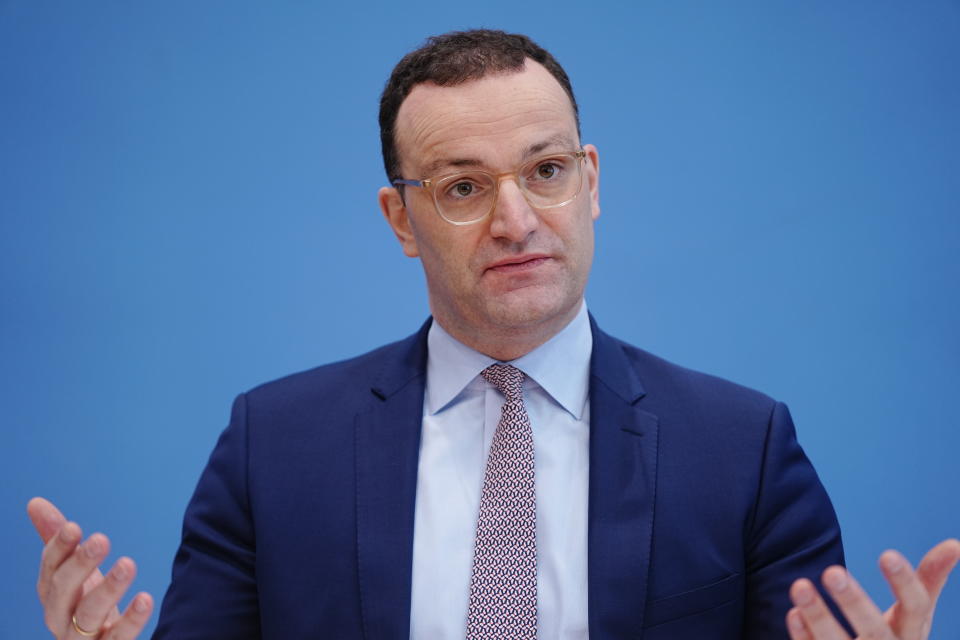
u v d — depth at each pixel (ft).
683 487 13.62
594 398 14.16
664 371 14.80
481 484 13.99
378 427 14.43
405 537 13.57
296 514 14.03
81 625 11.87
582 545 13.52
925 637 11.19
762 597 13.46
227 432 15.03
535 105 13.50
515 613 13.20
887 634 10.75
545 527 13.58
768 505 13.65
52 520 12.29
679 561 13.30
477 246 13.50
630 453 13.85
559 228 13.50
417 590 13.43
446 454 14.23
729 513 13.55
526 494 13.66
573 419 14.28
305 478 14.21
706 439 13.97
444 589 13.41
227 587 14.23
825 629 10.96
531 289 13.39
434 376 14.76
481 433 14.32
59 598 11.89
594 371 14.39
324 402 14.92
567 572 13.35
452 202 13.70
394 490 13.91
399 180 14.29
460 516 13.78
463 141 13.43
